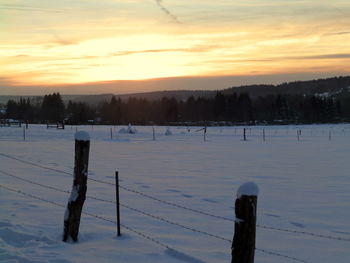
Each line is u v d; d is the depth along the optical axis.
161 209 8.88
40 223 7.32
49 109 123.50
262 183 12.72
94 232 6.86
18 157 19.95
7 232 6.44
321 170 15.95
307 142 35.47
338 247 6.50
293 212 8.83
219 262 5.64
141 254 5.84
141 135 46.84
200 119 131.75
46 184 11.79
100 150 26.14
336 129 72.75
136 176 14.06
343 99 141.75
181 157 21.53
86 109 122.31
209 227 7.49
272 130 67.69
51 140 35.81
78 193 6.39
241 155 22.84
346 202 9.84
